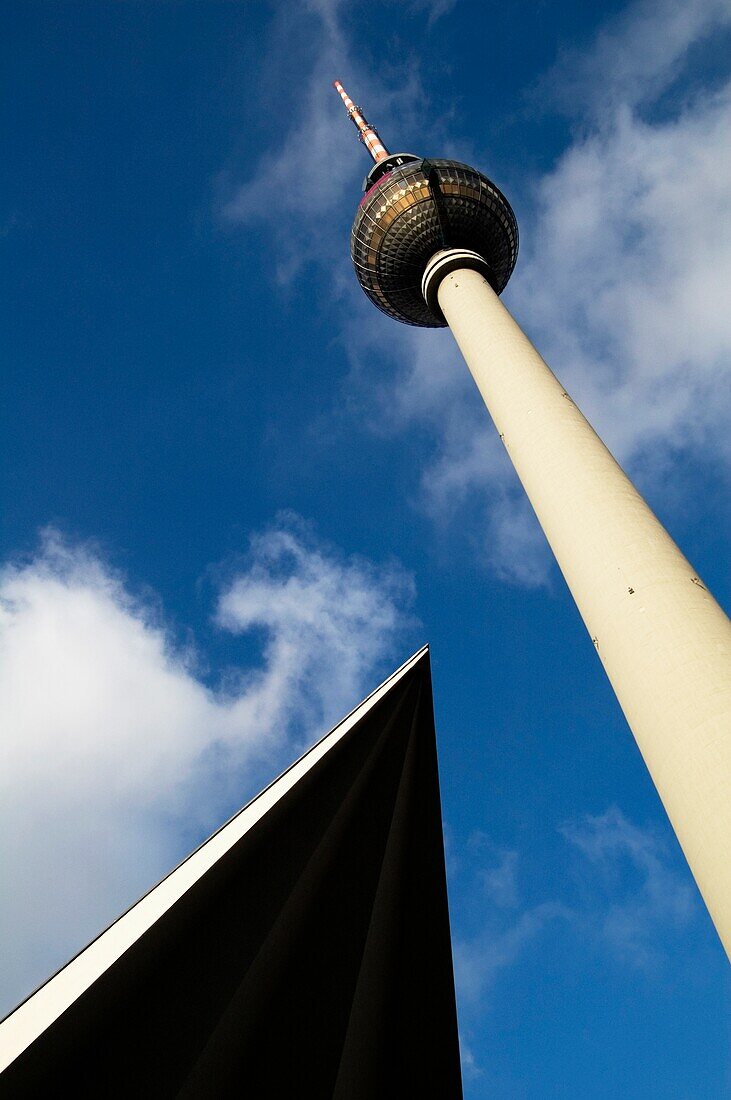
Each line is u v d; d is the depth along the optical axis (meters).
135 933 11.73
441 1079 18.58
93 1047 11.49
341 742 18.44
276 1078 15.03
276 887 15.77
